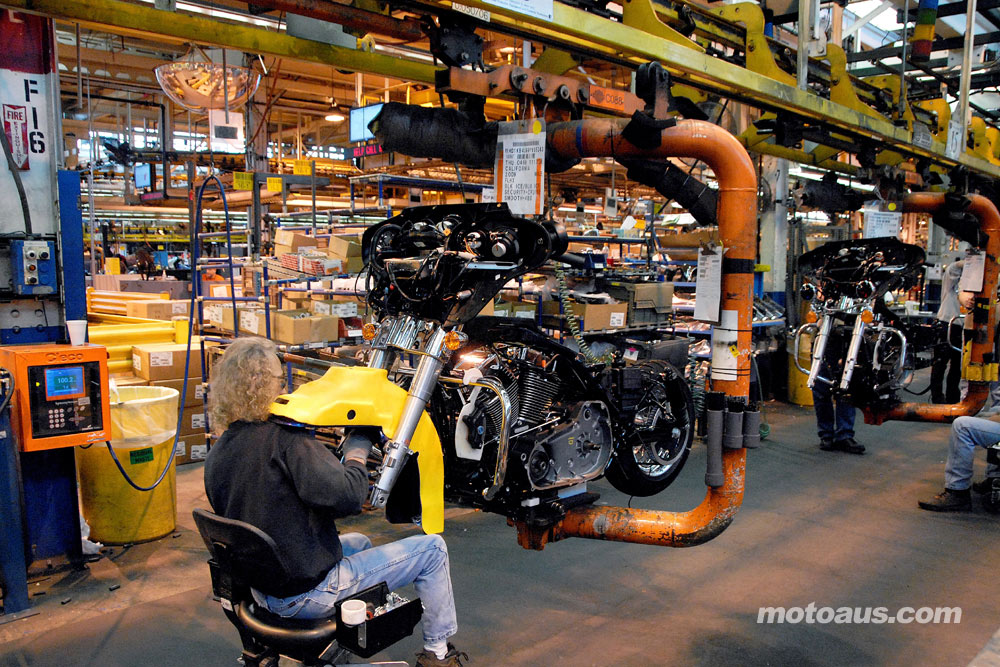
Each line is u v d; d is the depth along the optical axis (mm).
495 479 2770
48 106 3672
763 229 8203
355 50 2967
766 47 4285
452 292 2660
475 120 2943
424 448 2496
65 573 3756
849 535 4371
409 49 6160
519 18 2590
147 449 4141
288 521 2006
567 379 3449
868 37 9039
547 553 4055
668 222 10508
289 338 5328
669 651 3000
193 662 2910
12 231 3643
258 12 3051
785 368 8555
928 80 6492
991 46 8500
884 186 5613
